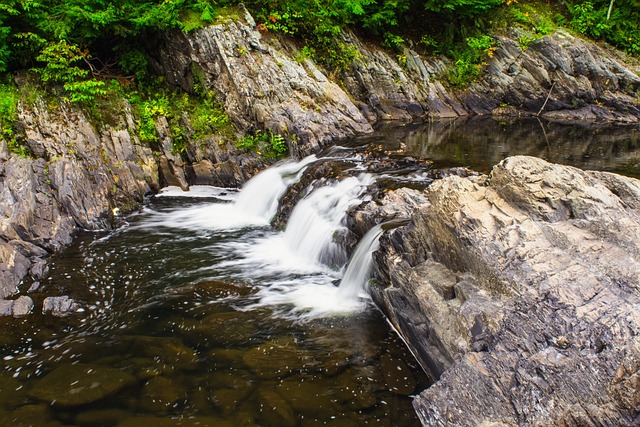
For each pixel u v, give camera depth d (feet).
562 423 10.68
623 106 55.88
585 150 38.04
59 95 35.24
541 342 11.85
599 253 12.81
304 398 14.89
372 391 15.29
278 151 39.09
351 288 22.04
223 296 21.80
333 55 52.16
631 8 62.44
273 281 23.48
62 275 23.86
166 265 25.18
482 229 14.93
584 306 11.63
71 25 36.94
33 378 16.05
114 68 42.91
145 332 18.85
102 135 35.14
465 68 60.03
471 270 15.19
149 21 39.65
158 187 36.42
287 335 18.57
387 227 21.24
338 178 29.68
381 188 26.99
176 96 43.11
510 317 12.73
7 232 25.62
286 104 41.29
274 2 47.88
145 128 37.81
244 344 17.90
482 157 35.04
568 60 57.36
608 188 15.66
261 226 31.35
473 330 13.46
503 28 61.46
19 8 35.81
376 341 18.22
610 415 10.13
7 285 22.35
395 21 56.29
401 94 55.77
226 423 13.80
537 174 15.62
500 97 59.41
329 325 19.35
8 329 19.03
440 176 28.84
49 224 27.73
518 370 11.88
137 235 29.27
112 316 20.10
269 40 46.32
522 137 43.62
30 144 31.76
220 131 39.81
